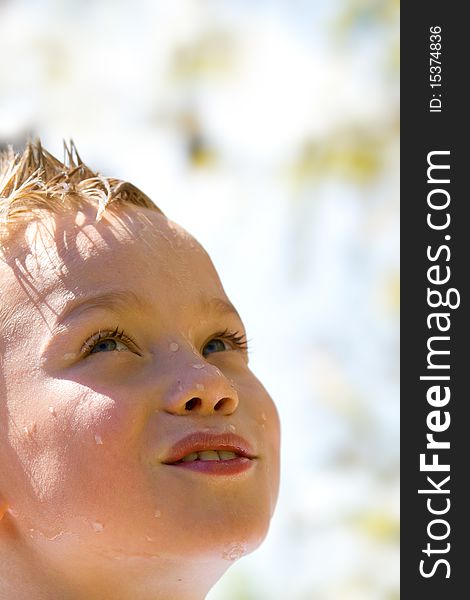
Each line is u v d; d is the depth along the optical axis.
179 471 1.95
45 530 1.98
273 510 2.12
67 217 2.21
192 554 1.92
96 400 1.96
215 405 2.01
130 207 2.28
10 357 2.07
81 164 2.45
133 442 1.94
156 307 2.10
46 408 2.00
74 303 2.06
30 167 2.39
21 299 2.11
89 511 1.93
